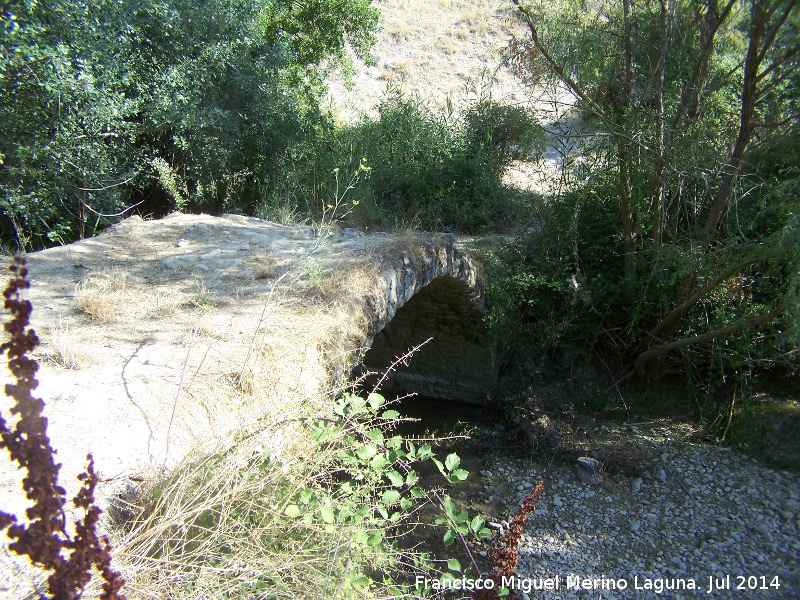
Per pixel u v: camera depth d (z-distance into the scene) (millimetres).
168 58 10156
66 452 3295
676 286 8375
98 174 8906
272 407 3637
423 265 6910
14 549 1797
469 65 19594
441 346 9672
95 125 8695
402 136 12961
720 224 8062
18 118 8078
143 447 3479
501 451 8414
